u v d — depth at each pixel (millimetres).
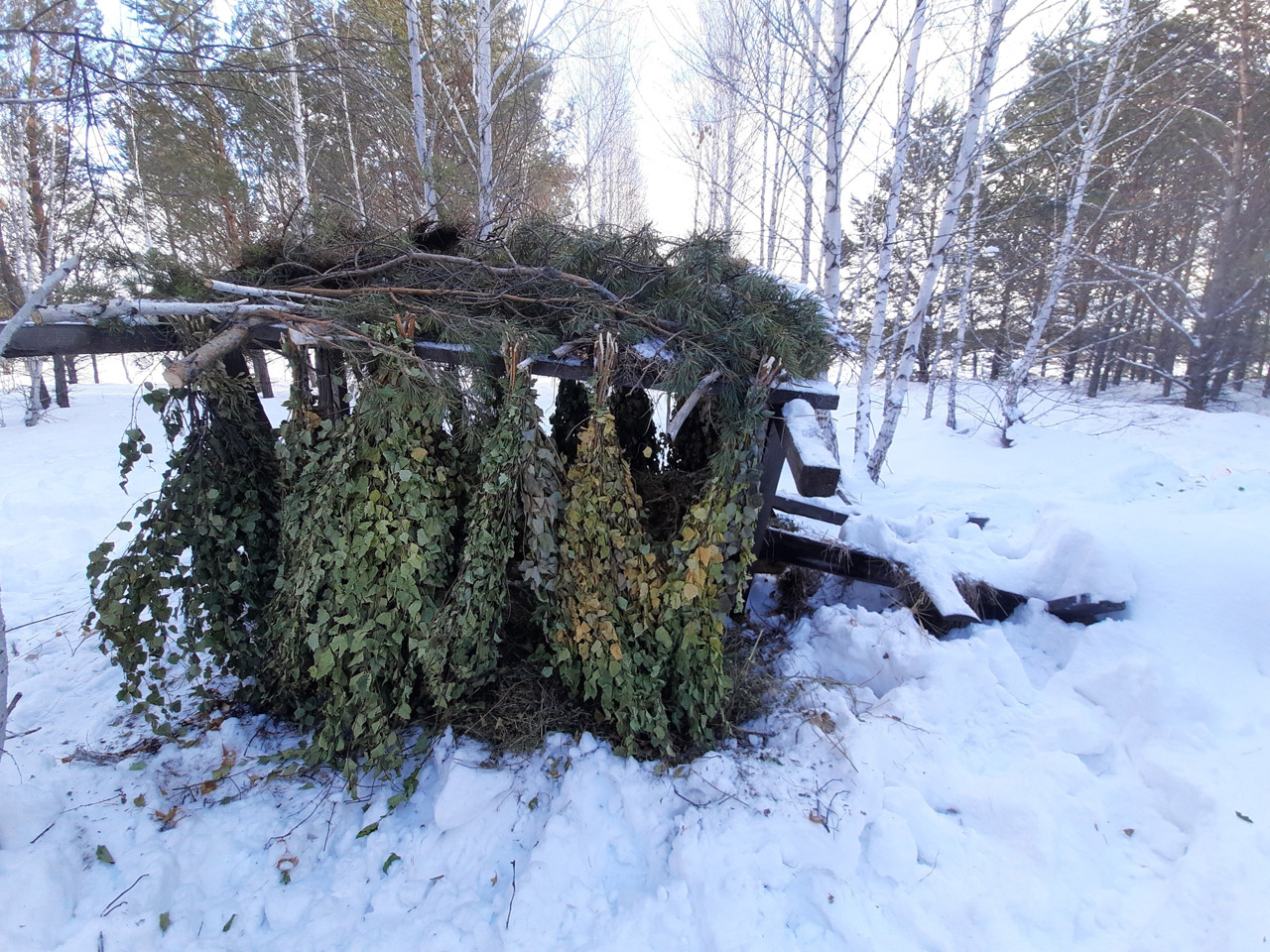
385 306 2346
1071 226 9273
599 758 2258
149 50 2545
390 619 2102
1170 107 9180
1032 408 11148
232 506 2426
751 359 2389
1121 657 2826
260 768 2324
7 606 3695
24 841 1886
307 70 3436
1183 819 2143
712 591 2291
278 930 1790
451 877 1946
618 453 2320
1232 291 12258
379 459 2100
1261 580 3070
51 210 5211
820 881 1912
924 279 6582
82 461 7527
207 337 2336
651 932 1765
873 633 2965
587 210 12258
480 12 6230
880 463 7109
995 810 2174
